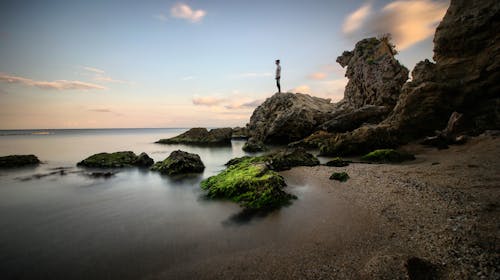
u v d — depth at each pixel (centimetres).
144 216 1038
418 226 769
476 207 834
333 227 823
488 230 669
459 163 1472
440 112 2500
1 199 1334
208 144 5331
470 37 2377
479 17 2302
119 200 1287
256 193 1135
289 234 796
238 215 988
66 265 689
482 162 1412
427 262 570
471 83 2361
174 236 833
